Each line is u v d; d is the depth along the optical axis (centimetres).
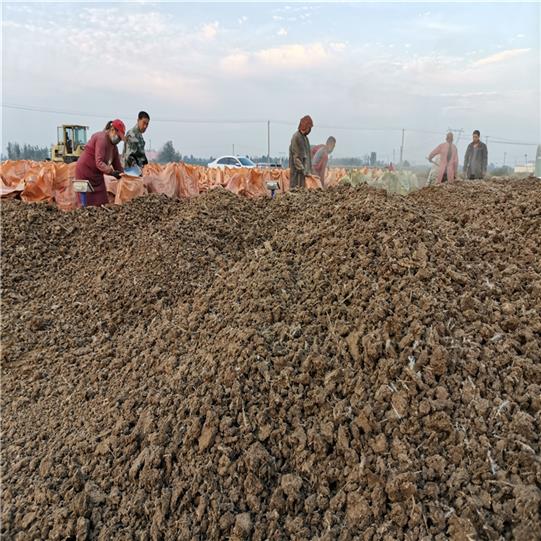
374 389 196
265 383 212
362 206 312
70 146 1994
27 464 223
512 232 300
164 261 394
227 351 232
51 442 234
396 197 349
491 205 365
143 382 254
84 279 430
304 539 162
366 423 183
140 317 346
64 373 297
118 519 186
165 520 179
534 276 244
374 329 217
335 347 219
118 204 608
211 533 170
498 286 240
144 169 959
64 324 362
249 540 167
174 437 203
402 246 260
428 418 177
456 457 166
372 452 177
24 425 256
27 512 196
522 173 1150
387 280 244
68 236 522
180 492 184
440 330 207
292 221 410
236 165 2252
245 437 193
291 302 259
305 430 194
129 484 196
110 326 344
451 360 194
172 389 232
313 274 274
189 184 802
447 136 923
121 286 389
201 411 207
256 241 432
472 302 221
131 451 207
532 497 146
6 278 442
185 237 422
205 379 224
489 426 172
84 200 605
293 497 174
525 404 177
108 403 246
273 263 304
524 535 140
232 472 185
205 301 303
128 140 690
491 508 151
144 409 227
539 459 155
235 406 206
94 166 600
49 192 665
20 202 576
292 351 225
